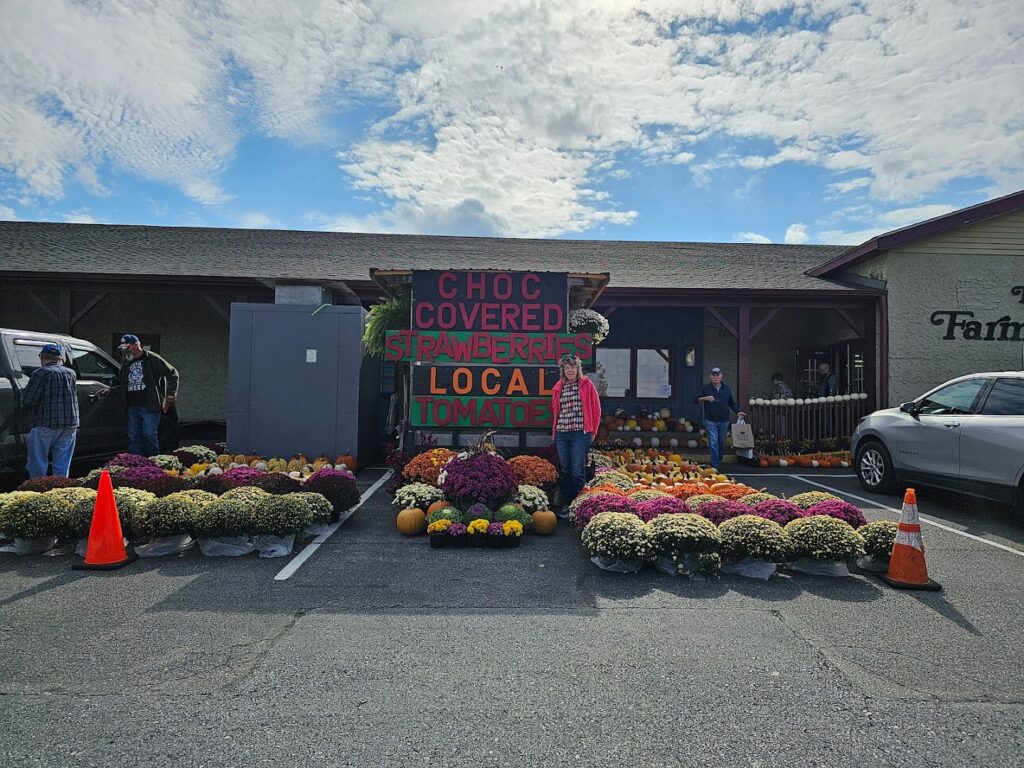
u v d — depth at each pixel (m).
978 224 11.85
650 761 2.44
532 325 7.71
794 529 4.87
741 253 15.73
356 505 6.47
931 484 7.38
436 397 7.53
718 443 10.19
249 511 5.11
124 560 4.83
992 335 11.78
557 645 3.49
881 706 2.87
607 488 6.37
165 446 9.34
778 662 3.31
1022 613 4.05
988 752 2.52
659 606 4.11
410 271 7.86
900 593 4.41
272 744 2.52
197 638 3.54
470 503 6.05
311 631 3.65
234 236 15.62
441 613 3.95
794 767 2.41
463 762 2.41
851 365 13.77
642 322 14.49
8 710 2.77
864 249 11.85
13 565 4.83
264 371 9.11
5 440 6.70
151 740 2.54
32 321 13.82
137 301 14.00
